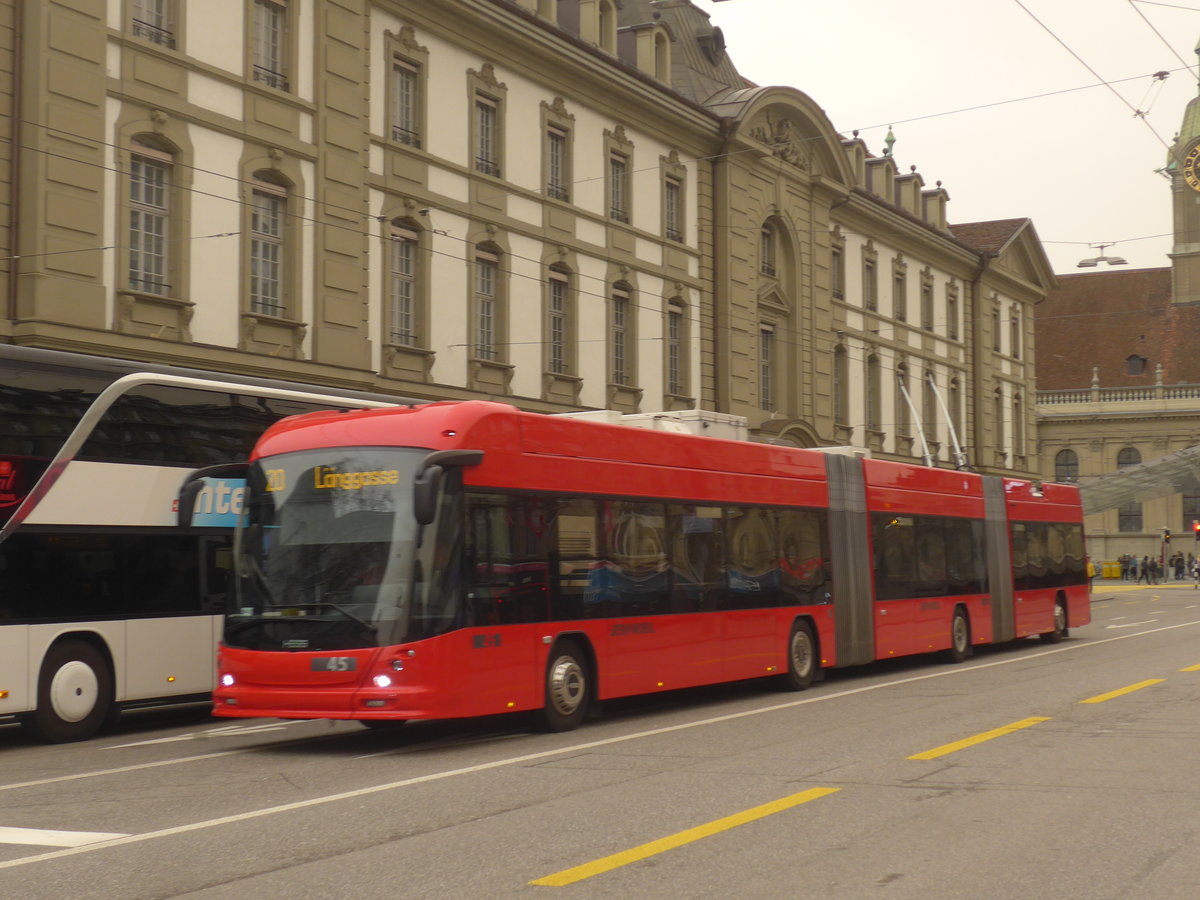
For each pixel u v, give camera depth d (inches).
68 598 567.8
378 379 1058.1
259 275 970.1
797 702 663.1
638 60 1417.3
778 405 1625.2
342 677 484.7
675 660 626.5
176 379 619.8
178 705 762.2
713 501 672.4
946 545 933.2
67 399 573.9
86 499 576.4
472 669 502.0
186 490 540.4
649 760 457.4
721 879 278.5
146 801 386.6
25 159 815.7
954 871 285.9
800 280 1651.1
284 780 426.3
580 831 331.0
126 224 869.8
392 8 1079.6
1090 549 3472.0
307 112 1003.3
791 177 1635.1
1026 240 2397.9
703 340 1478.8
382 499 499.2
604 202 1330.0
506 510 529.7
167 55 895.7
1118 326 3627.0
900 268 1972.2
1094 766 431.2
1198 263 3563.0
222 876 283.6
